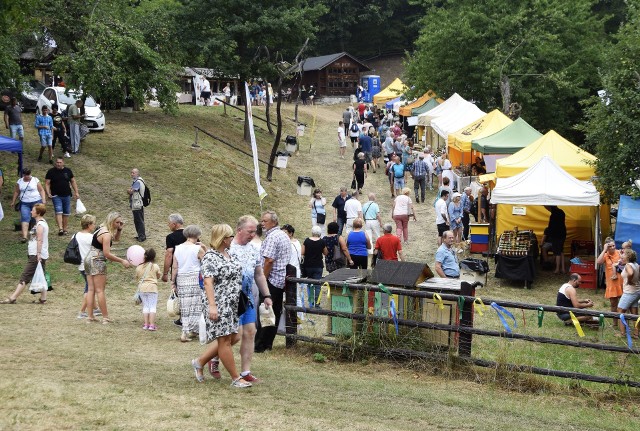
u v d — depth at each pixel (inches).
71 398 281.4
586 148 861.2
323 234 845.8
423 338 410.3
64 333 448.5
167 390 311.7
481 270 749.9
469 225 883.4
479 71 1578.5
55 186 730.2
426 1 1811.0
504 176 848.3
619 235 697.0
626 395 375.6
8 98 950.4
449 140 1208.2
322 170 1362.0
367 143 1346.0
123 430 247.1
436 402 341.7
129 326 492.4
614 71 824.3
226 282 311.9
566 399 371.9
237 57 1406.3
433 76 1637.6
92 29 1103.0
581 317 547.8
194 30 1380.4
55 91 1168.2
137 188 743.1
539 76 1551.4
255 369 376.2
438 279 441.7
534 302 669.3
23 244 701.9
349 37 3080.7
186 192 937.5
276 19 1370.6
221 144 1283.2
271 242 428.5
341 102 2625.5
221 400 300.7
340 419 291.9
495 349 443.8
